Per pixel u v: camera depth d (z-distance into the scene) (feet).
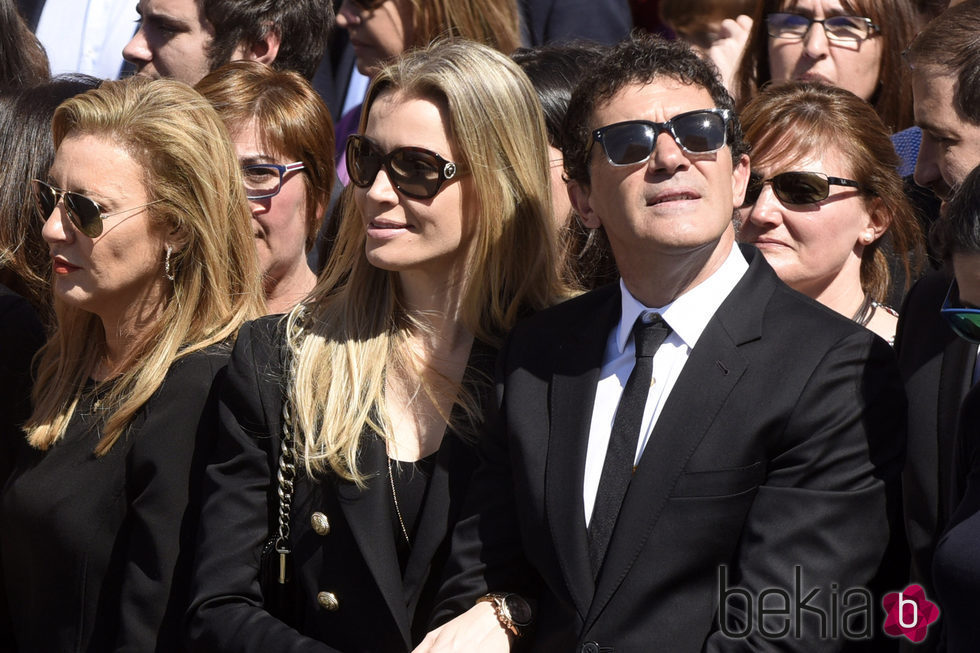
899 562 29.71
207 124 34.78
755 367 26.81
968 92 32.40
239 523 31.19
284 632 29.37
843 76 45.27
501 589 29.17
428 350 32.45
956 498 27.30
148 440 32.58
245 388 32.09
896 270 39.63
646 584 26.03
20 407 36.99
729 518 26.14
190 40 50.55
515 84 31.83
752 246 29.76
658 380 27.99
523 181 31.78
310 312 33.45
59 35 60.59
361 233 33.35
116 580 32.71
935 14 45.75
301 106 40.83
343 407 31.22
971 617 24.40
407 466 30.83
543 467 28.17
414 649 28.96
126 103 34.17
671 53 28.63
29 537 33.45
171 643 31.76
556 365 29.25
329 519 30.66
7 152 40.57
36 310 40.98
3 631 36.60
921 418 29.60
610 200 28.02
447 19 52.34
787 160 36.06
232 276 35.40
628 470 27.22
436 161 30.63
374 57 54.13
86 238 33.32
